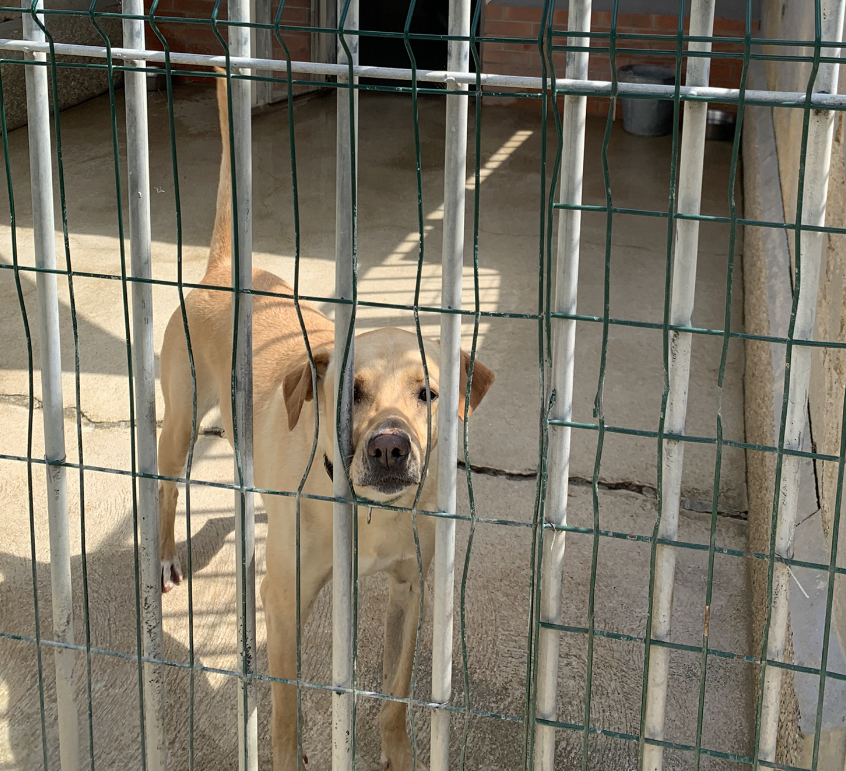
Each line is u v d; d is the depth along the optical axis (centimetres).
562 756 246
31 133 158
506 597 301
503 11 843
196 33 882
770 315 372
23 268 159
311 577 233
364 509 229
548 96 133
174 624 290
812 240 139
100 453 368
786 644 225
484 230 602
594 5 831
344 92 137
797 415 146
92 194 636
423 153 750
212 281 303
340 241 144
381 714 244
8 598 295
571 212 138
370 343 224
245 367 161
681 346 145
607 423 395
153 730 185
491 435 387
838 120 267
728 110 784
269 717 258
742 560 320
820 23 133
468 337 467
